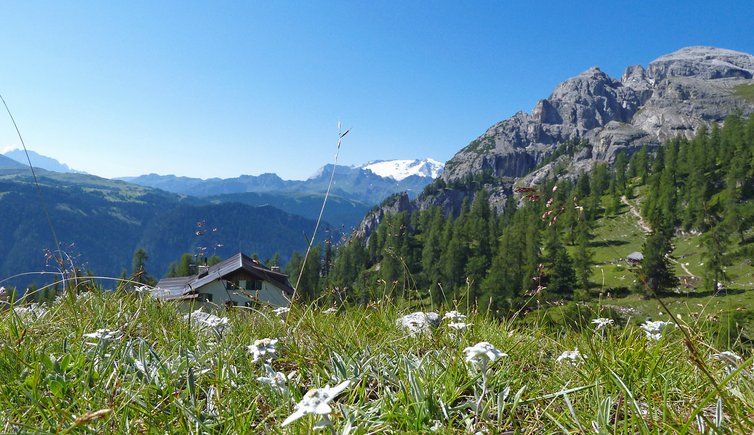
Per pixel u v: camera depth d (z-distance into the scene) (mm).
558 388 3336
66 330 4176
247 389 3125
